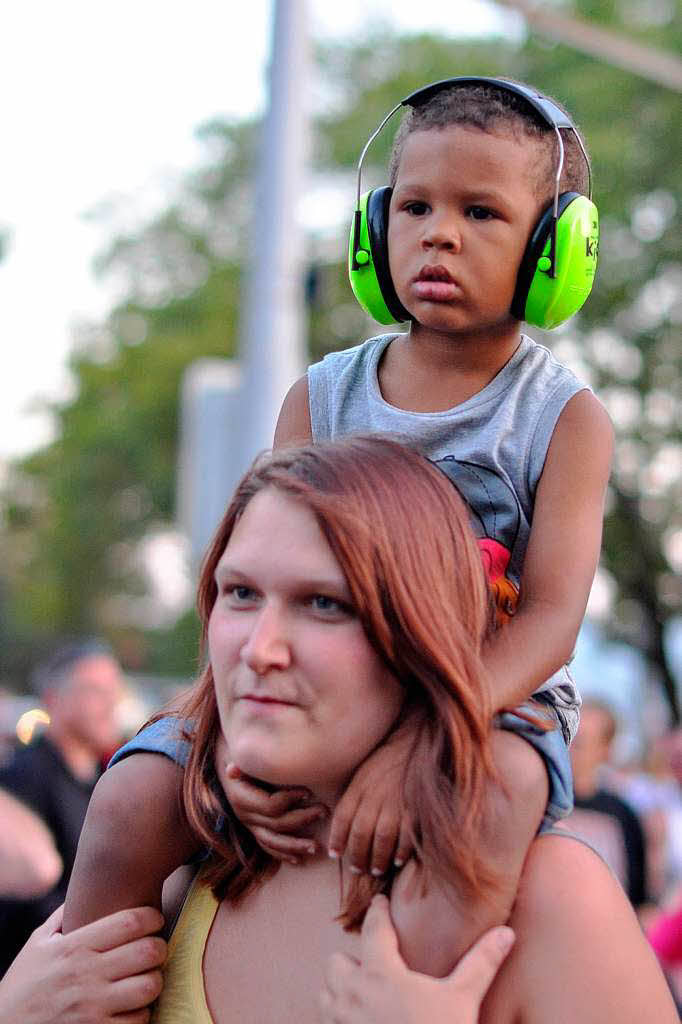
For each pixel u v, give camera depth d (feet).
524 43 69.15
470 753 5.04
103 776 5.95
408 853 5.14
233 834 5.73
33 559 126.93
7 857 13.58
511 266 6.16
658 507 71.36
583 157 6.52
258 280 25.80
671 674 73.46
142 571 123.13
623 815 22.04
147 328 100.32
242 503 5.55
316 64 82.33
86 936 5.75
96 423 101.71
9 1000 5.77
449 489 5.52
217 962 5.69
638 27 67.77
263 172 26.07
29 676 148.25
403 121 6.46
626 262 68.33
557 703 6.01
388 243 6.41
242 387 25.38
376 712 5.22
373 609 5.10
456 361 6.43
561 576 5.97
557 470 6.20
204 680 5.74
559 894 5.18
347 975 5.10
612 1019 5.05
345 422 6.65
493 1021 5.15
